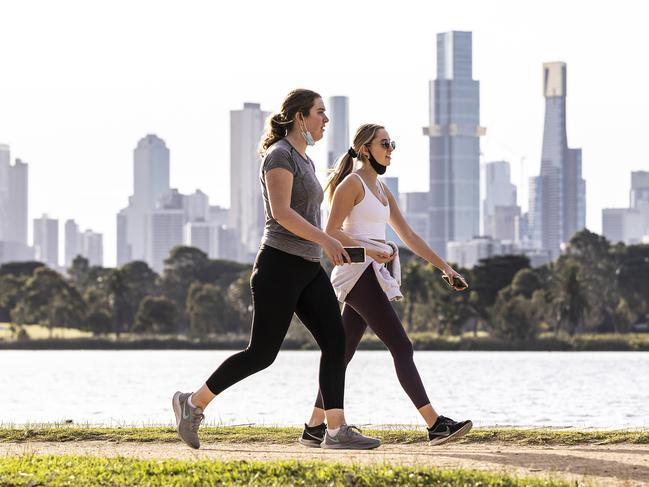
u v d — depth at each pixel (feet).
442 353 386.93
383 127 36.55
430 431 34.76
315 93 33.45
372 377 197.36
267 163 32.68
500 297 404.77
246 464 30.09
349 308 36.52
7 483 28.37
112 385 174.91
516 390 155.43
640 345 400.67
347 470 28.91
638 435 39.19
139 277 531.09
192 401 33.91
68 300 466.29
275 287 32.53
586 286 437.58
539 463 31.76
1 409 112.16
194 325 451.53
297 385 169.07
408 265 419.95
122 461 31.53
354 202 35.96
